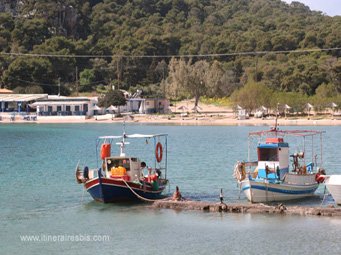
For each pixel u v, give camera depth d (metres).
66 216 46.47
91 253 36.75
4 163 83.44
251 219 43.84
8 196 55.59
